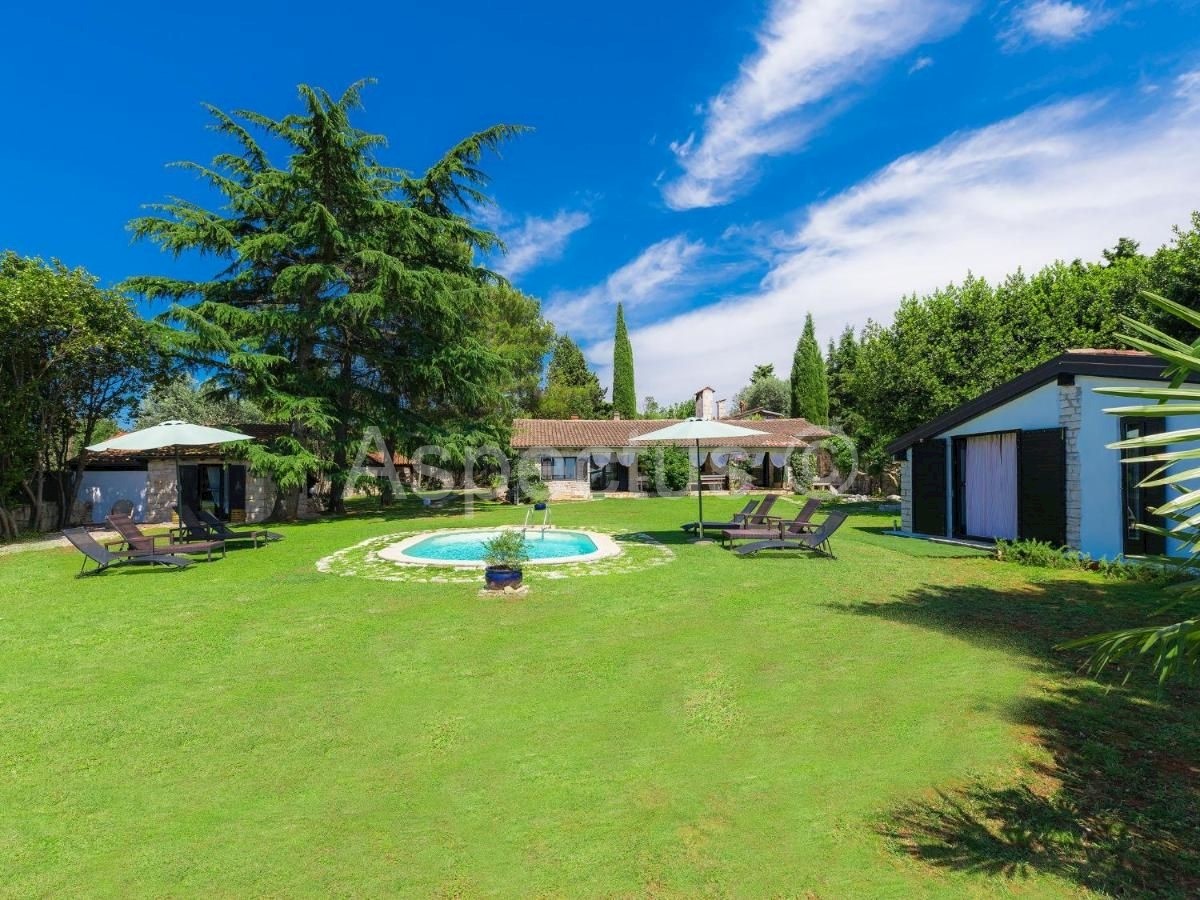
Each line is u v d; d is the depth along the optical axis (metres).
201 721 5.26
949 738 4.66
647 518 22.91
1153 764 4.22
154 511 25.89
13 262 19.67
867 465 33.16
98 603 9.94
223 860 3.40
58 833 3.68
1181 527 2.63
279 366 24.06
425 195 26.78
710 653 6.85
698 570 11.80
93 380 22.73
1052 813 3.66
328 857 3.40
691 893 3.05
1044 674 5.99
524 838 3.54
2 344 18.56
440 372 26.27
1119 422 11.81
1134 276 20.12
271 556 14.66
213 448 25.23
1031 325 21.53
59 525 23.50
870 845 3.40
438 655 6.95
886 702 5.37
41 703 5.71
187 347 21.05
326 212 21.94
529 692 5.79
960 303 22.41
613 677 6.15
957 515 16.12
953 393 21.25
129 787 4.20
